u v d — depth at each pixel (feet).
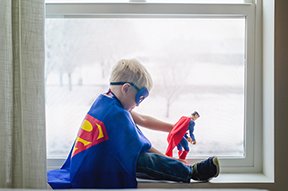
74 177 4.65
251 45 5.31
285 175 4.83
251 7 5.29
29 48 4.40
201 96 5.39
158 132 5.35
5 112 4.46
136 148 4.63
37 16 4.42
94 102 4.91
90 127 4.71
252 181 4.86
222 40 5.37
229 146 5.40
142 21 5.35
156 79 5.37
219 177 5.08
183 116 5.21
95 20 5.33
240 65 5.38
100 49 5.36
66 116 5.39
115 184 4.62
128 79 4.80
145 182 4.84
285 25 4.81
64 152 5.40
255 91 5.32
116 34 5.35
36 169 4.43
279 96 4.83
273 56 4.86
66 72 5.37
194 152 5.40
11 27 4.48
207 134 5.40
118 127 4.65
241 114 5.39
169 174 4.66
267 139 5.11
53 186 4.64
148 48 5.36
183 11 5.24
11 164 4.54
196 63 5.38
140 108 5.36
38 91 4.43
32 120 4.42
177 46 5.36
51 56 5.35
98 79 5.37
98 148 4.63
